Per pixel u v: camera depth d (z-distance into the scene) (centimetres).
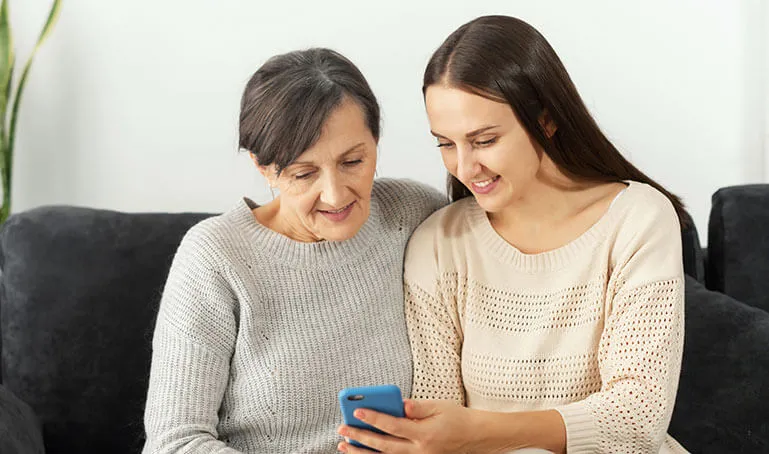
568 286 153
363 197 149
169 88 267
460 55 143
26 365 190
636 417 142
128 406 190
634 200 153
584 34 267
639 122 273
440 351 161
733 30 268
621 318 148
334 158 143
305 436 157
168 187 272
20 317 192
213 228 156
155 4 263
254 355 155
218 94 268
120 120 269
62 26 264
